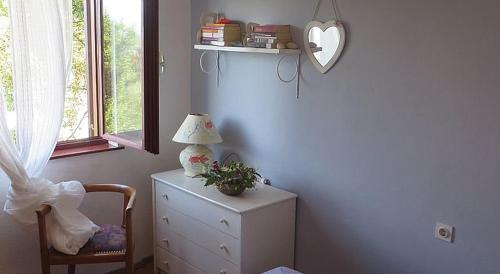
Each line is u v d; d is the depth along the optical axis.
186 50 3.52
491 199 2.18
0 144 2.53
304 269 3.01
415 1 2.31
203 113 3.54
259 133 3.16
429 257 2.43
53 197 2.64
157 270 3.40
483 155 2.18
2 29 2.70
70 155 3.01
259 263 2.83
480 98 2.16
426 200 2.40
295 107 2.92
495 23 2.07
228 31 3.04
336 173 2.77
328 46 2.68
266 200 2.83
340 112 2.70
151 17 2.74
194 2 3.45
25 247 2.92
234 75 3.26
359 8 2.53
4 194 2.78
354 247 2.74
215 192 2.96
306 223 2.96
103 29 3.08
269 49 2.77
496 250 2.19
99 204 3.21
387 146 2.52
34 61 2.64
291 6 2.84
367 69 2.54
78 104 3.24
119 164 3.28
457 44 2.20
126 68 2.97
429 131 2.35
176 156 3.61
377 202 2.60
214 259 2.90
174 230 3.18
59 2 2.71
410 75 2.38
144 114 2.85
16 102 2.63
